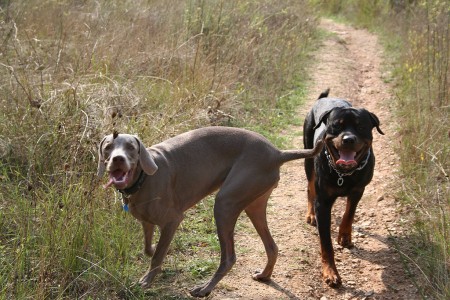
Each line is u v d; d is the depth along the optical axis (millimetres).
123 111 7512
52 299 4828
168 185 5070
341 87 11602
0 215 5477
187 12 11047
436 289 5281
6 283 4746
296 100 10656
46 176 6242
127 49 9586
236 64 10570
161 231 5129
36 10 10539
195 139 5336
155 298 5070
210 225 6367
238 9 12000
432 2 12430
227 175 5359
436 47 11023
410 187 7234
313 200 6672
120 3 11367
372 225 6719
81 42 9523
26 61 8375
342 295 5477
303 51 13602
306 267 5840
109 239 5441
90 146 6562
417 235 6289
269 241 5496
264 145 5320
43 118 6840
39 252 5156
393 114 10047
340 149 5602
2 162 6523
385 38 15719
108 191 6000
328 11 19406
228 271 5234
